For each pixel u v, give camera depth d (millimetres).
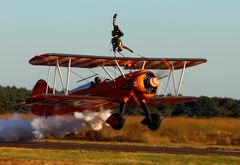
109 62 71562
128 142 84500
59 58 68375
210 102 198875
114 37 71000
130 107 72562
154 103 77938
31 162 49062
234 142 85875
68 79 69688
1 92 178000
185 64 75812
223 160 55312
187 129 89812
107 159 53562
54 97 69625
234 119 95875
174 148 69688
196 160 54844
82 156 55469
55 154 56812
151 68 77375
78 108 77375
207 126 90562
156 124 70438
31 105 77562
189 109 198125
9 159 51531
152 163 51688
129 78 68812
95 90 72688
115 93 70062
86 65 72562
